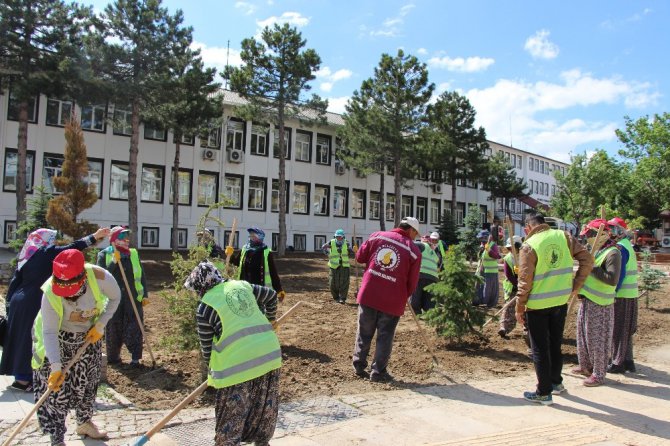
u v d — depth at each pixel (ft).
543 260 18.24
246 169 103.09
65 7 62.85
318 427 15.42
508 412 17.17
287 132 109.50
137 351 21.94
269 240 105.50
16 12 59.06
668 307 44.60
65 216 48.39
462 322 26.78
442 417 16.56
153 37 66.13
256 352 11.73
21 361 17.63
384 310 20.79
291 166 109.81
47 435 14.39
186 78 72.33
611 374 22.63
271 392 12.11
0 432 14.53
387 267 21.06
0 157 77.71
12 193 78.59
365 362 21.63
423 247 37.42
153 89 68.90
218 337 11.81
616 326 22.75
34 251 18.29
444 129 122.42
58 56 61.16
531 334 18.51
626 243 22.76
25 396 17.48
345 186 119.44
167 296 19.36
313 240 112.78
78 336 13.92
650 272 43.91
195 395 11.94
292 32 83.56
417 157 99.96
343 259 44.68
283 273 71.05
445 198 146.30
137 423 15.30
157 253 82.69
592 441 14.58
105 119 78.13
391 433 15.03
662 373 22.88
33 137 79.61
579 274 19.13
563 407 17.80
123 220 88.53
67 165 51.34
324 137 116.16
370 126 96.78
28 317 17.79
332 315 37.78
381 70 97.35
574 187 127.03
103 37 65.72
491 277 41.70
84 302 13.71
